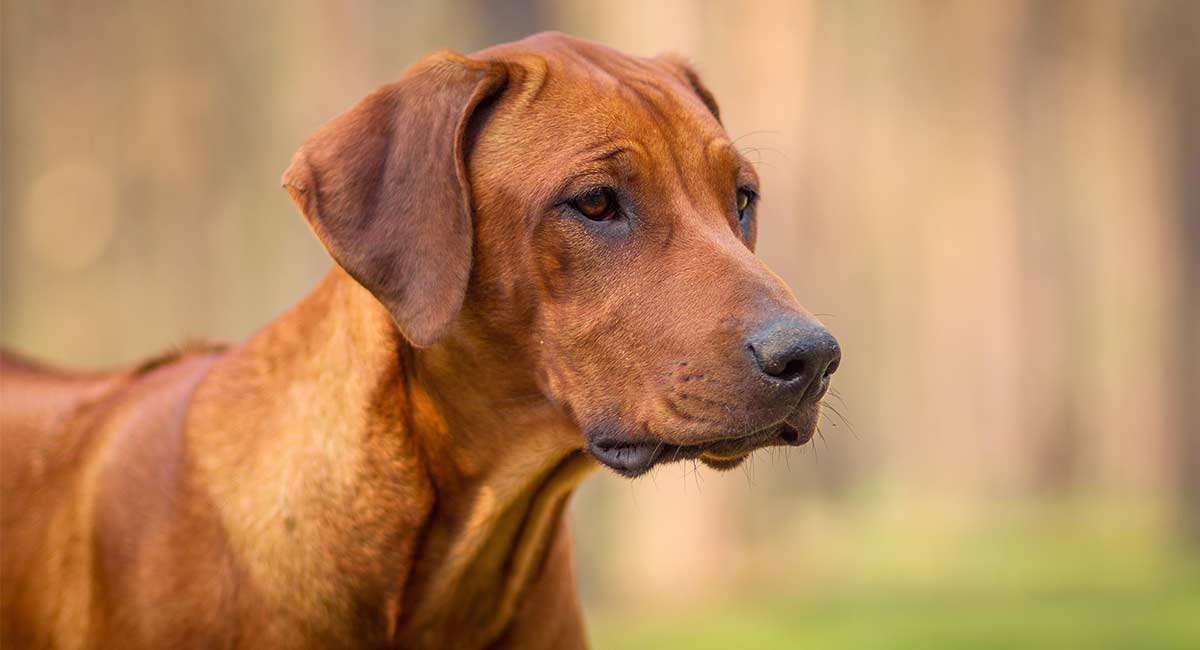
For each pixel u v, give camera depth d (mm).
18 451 4535
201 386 4184
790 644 12109
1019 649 11805
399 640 3934
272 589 3828
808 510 24438
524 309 3754
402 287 3625
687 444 3578
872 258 32062
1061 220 34844
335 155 3732
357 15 16156
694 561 15758
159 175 21031
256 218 19547
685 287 3613
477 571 4016
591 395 3713
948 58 32469
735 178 3965
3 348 5242
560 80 3840
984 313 36500
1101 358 35375
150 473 4078
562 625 4277
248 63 19516
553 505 4113
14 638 4324
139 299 20984
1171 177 30922
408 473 3834
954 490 35844
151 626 3912
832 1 27141
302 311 4117
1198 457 28297
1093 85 33000
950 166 33781
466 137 3809
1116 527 24984
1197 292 29531
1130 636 12680
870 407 35781
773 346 3453
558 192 3676
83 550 4156
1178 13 30625
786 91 16281
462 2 16219
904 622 13859
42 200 21641
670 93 3967
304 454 3865
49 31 21547
